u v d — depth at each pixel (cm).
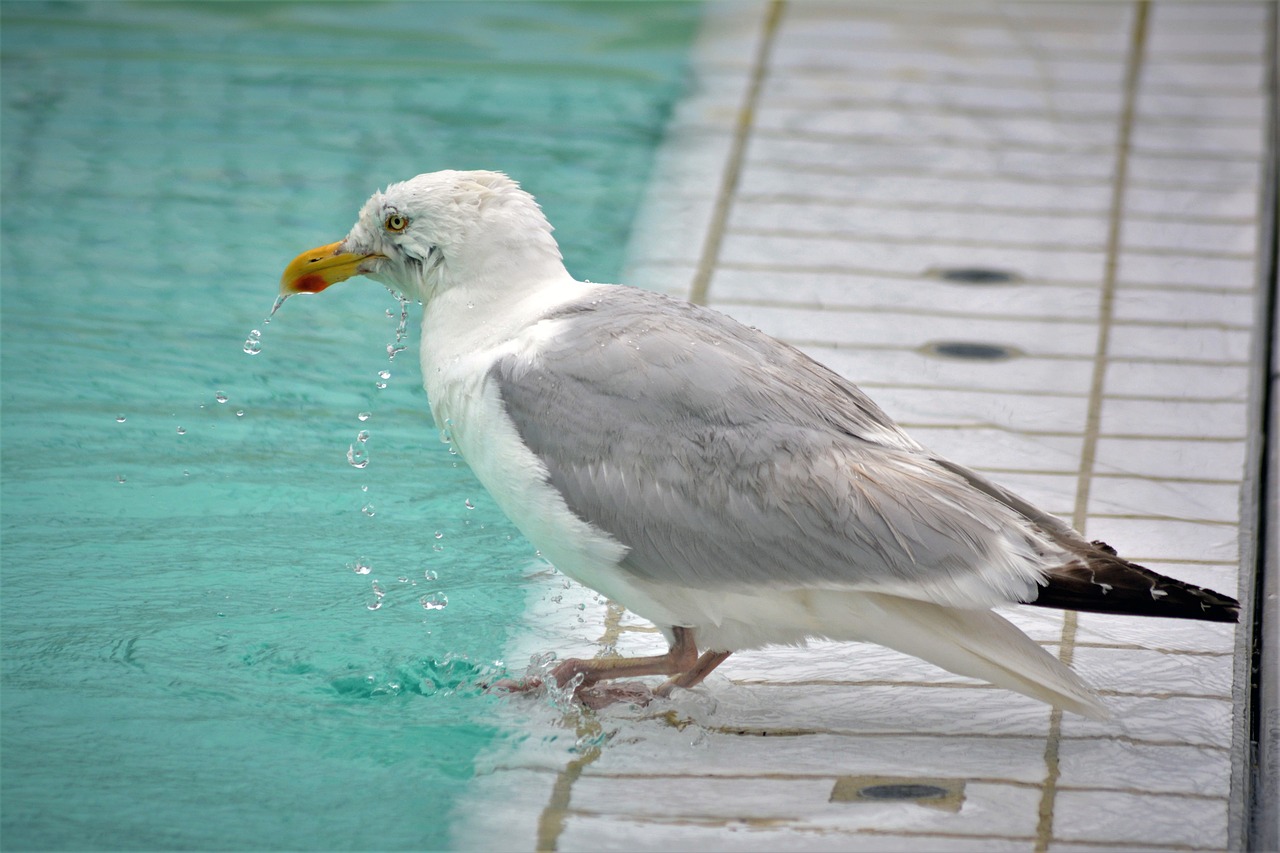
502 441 659
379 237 705
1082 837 602
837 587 628
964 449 911
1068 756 657
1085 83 1429
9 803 618
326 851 594
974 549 619
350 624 756
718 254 1146
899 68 1462
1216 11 1572
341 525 845
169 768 644
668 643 689
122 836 600
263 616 759
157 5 1592
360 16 1581
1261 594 774
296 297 1107
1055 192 1245
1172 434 934
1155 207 1220
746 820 612
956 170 1280
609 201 1225
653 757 656
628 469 641
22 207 1200
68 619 750
